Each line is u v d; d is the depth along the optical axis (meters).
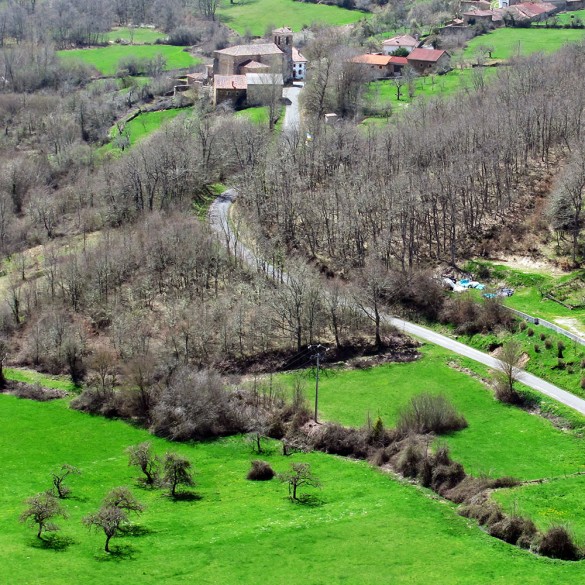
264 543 133.00
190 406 176.38
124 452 168.88
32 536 136.00
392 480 153.00
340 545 131.62
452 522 137.50
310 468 159.38
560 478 145.38
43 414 184.25
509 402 175.50
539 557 126.75
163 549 132.25
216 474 159.62
